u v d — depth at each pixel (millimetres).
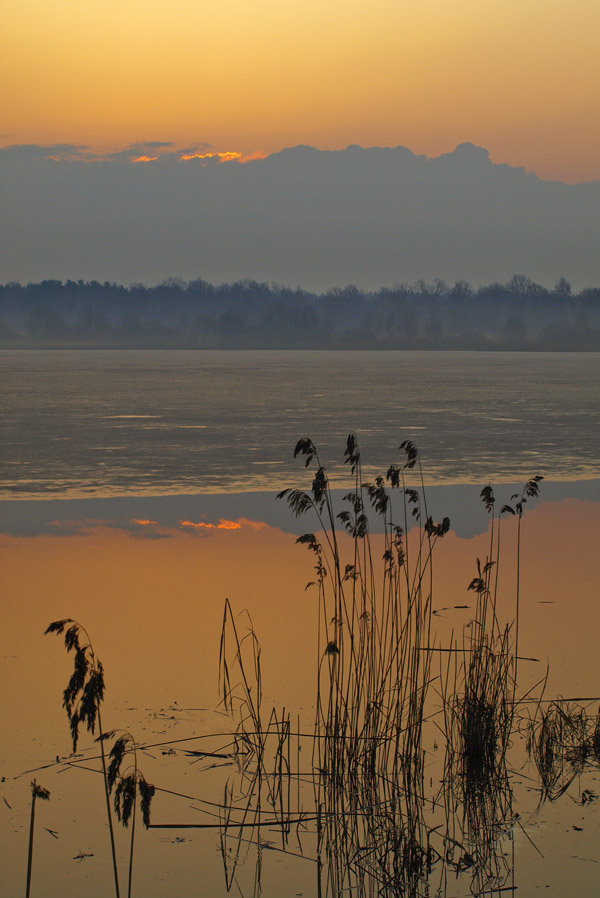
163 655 13070
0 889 7918
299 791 9547
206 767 9930
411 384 84125
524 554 19562
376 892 7996
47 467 32188
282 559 19031
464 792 9547
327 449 36844
